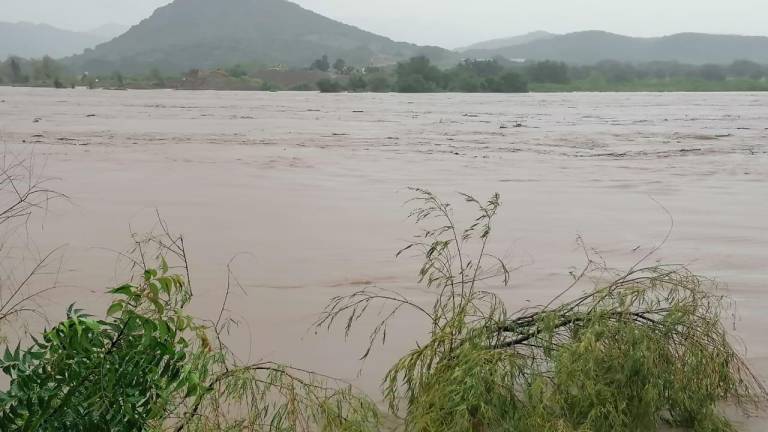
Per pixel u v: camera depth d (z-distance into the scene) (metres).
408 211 8.79
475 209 9.08
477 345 3.34
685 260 6.74
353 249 6.80
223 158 13.88
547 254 6.86
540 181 11.83
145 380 2.29
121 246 6.60
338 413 3.09
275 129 22.36
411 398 3.41
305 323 4.77
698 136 22.38
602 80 124.69
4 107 33.47
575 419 3.15
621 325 3.34
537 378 3.10
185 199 9.20
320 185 10.75
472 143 18.94
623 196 10.45
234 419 2.98
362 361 4.16
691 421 3.40
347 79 122.25
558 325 3.51
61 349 2.19
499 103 52.84
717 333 3.55
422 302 5.26
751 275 6.23
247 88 114.19
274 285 5.60
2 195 8.89
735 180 12.29
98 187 9.93
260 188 10.30
